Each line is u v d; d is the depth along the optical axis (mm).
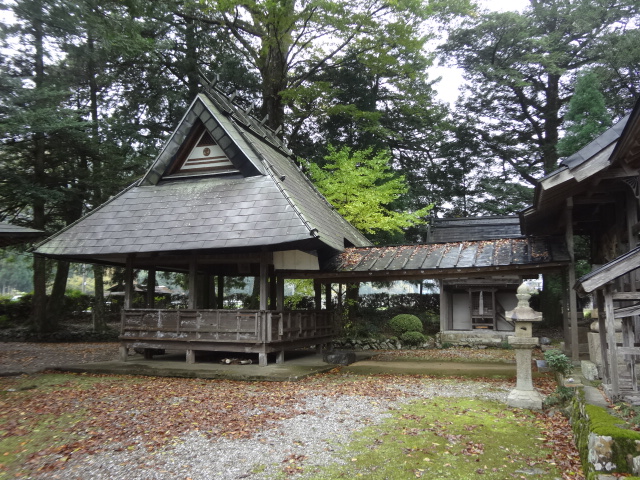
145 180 13195
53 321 21750
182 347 11594
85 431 6238
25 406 7742
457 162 29438
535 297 24188
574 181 9070
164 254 12328
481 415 6879
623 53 22047
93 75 21141
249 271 14500
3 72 14828
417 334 18188
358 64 22859
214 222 11195
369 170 17203
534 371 11000
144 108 22297
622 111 23859
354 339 18156
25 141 18516
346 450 5359
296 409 7336
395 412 7113
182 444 5621
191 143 13023
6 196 18016
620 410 5219
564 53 25391
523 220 11758
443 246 12750
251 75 22672
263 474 4684
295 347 12398
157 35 21312
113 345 18828
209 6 18469
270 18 18109
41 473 4820
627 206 9180
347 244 14656
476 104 29344
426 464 4910
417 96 23188
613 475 3908
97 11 13570
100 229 12047
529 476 4574
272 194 11461
